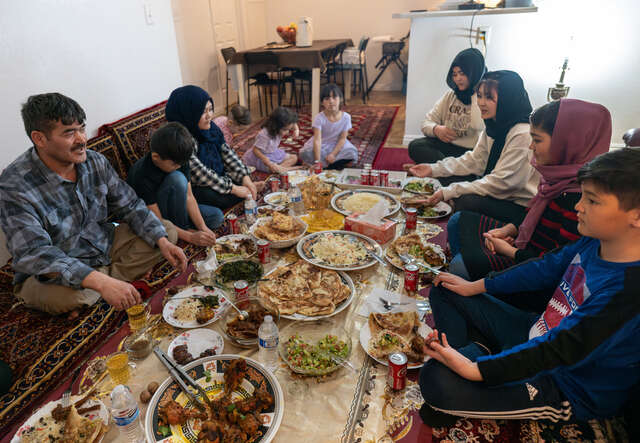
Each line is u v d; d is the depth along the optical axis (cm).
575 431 123
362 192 252
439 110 359
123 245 207
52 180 183
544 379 118
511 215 229
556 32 397
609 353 106
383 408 123
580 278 121
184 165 249
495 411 117
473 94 325
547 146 164
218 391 125
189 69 565
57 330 172
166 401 119
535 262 144
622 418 125
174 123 226
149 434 110
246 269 175
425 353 127
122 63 312
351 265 180
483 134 264
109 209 213
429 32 438
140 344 141
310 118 624
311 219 226
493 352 148
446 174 279
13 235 171
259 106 693
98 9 287
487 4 440
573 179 160
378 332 144
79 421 112
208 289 169
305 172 297
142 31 330
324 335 145
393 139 518
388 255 190
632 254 105
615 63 391
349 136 525
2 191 172
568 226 161
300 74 656
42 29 249
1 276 211
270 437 110
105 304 188
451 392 118
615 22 378
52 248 171
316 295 157
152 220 207
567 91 384
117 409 107
